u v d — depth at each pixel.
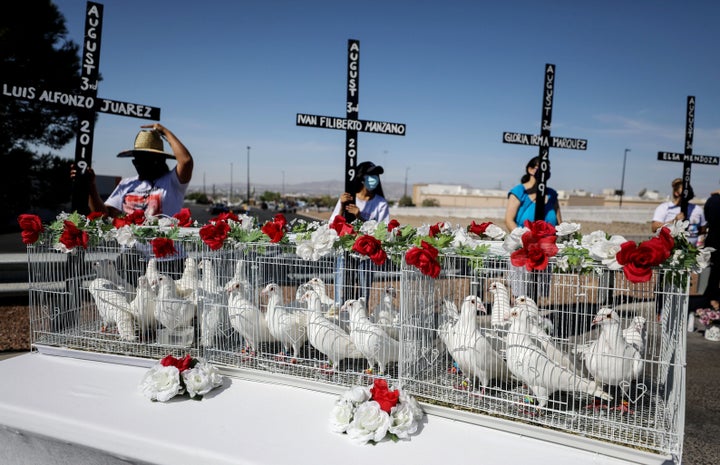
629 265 2.19
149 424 2.59
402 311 2.74
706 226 7.50
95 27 4.37
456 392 2.76
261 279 3.39
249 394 2.96
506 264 2.92
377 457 2.27
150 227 3.32
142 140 4.40
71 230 3.29
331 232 2.85
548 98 6.25
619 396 2.71
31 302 3.64
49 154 12.72
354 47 5.11
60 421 2.64
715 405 4.16
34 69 11.26
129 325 3.43
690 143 8.15
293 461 2.23
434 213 56.31
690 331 6.49
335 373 3.01
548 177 5.39
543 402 2.52
